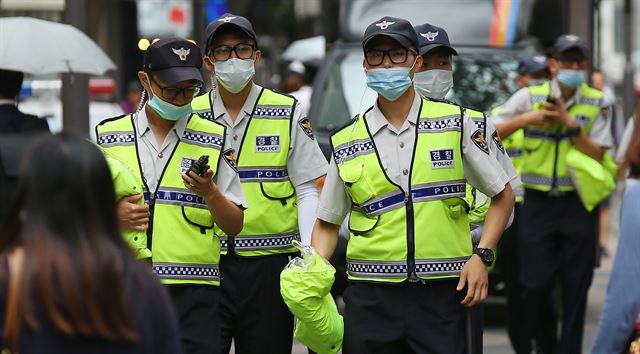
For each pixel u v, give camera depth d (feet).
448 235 29.60
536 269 45.83
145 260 29.86
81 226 18.07
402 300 29.66
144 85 30.81
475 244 33.53
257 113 34.76
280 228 34.65
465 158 29.86
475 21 63.67
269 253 34.55
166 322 18.45
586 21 65.72
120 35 111.24
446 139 29.71
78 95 48.08
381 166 29.68
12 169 35.99
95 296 17.71
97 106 75.00
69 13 48.44
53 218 18.02
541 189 45.65
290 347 35.29
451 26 63.62
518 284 47.44
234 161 31.35
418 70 34.68
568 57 45.50
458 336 29.68
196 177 29.53
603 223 80.69
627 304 24.68
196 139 31.37
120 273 18.02
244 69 33.63
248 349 34.96
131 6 112.37
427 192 29.58
